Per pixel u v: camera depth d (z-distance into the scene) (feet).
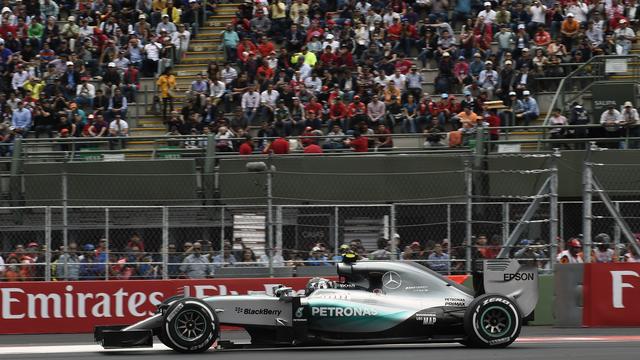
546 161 107.65
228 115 129.59
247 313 66.95
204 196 110.11
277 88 127.75
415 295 68.44
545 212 104.17
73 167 111.55
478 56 128.98
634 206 100.22
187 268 90.84
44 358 67.41
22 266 89.92
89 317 86.33
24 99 130.93
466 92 122.31
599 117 121.08
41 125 127.95
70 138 117.60
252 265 91.86
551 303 88.63
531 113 121.60
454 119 119.44
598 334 79.77
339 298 67.31
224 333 85.25
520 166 108.27
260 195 109.40
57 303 86.07
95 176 106.93
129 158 119.44
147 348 71.15
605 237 92.48
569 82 125.39
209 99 127.95
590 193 86.63
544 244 92.84
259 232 93.76
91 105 130.62
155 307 86.94
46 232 89.76
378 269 69.10
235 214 95.25
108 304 86.58
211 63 132.26
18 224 99.66
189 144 122.42
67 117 126.62
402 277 69.00
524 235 99.04
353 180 108.37
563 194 109.81
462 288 69.77
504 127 111.55
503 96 124.16
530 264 71.15
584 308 85.35
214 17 151.33
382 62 130.31
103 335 66.03
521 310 70.64
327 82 129.29
